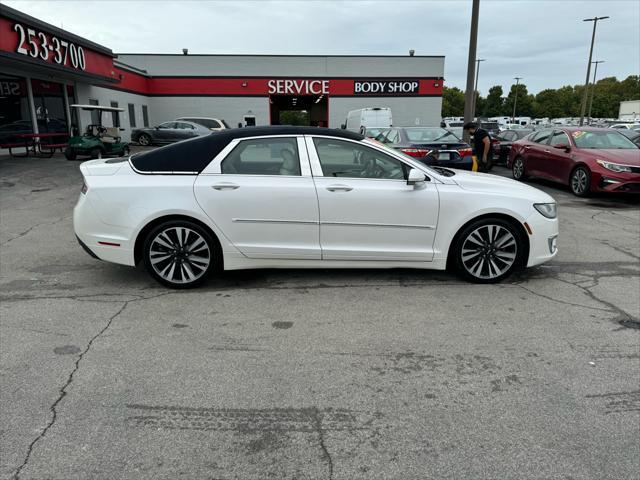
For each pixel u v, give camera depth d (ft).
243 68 103.35
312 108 145.38
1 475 7.59
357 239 15.62
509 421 9.10
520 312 14.16
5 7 45.96
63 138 68.13
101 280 16.60
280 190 15.15
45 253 19.80
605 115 336.90
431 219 15.64
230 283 16.37
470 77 46.16
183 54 101.86
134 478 7.59
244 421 9.05
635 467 7.92
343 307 14.43
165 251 15.49
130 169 15.52
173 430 8.77
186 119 88.12
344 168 15.65
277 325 13.19
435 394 9.98
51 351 11.56
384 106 106.63
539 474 7.75
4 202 31.17
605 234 24.09
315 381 10.43
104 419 9.04
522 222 15.89
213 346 11.95
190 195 15.06
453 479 7.64
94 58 67.31
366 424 9.00
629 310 14.37
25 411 9.24
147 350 11.69
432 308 14.40
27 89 60.49
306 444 8.45
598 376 10.70
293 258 15.70
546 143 39.96
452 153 33.96
